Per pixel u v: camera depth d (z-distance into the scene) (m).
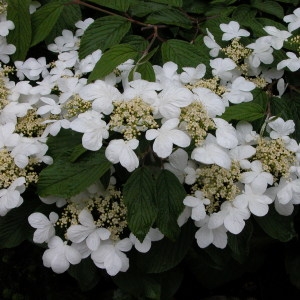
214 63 0.49
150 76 0.46
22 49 0.54
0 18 0.56
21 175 0.43
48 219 0.44
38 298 0.72
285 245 0.62
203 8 0.59
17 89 0.49
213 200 0.43
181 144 0.38
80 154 0.40
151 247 0.46
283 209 0.44
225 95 0.46
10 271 0.74
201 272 0.58
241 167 0.42
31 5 0.58
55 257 0.43
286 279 0.68
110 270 0.42
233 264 0.58
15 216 0.47
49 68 0.58
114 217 0.45
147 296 0.48
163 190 0.41
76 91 0.47
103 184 0.43
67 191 0.39
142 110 0.39
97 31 0.51
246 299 0.70
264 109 0.47
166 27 0.57
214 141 0.41
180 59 0.50
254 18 0.56
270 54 0.50
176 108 0.39
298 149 0.44
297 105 0.51
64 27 0.57
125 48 0.47
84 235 0.42
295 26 0.52
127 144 0.38
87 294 0.67
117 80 0.48
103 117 0.42
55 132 0.44
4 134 0.44
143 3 0.55
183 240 0.46
